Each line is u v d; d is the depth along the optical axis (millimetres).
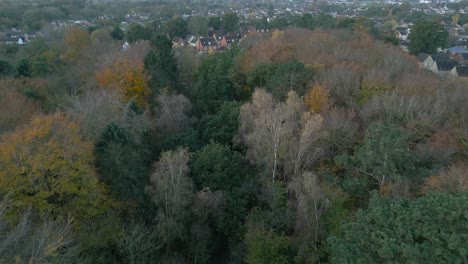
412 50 97375
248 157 38281
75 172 31953
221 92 51562
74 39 80188
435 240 19000
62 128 33500
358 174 33312
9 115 44781
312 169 36625
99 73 53531
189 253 35125
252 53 58562
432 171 30797
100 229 31344
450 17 177750
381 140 30156
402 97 39562
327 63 51531
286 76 46531
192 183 34500
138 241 30719
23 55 87938
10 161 30375
